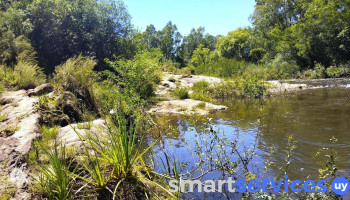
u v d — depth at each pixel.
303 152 4.02
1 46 12.49
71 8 22.95
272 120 6.47
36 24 20.84
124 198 2.33
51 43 21.45
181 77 18.75
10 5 22.66
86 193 2.30
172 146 4.57
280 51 28.84
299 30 25.86
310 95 11.10
